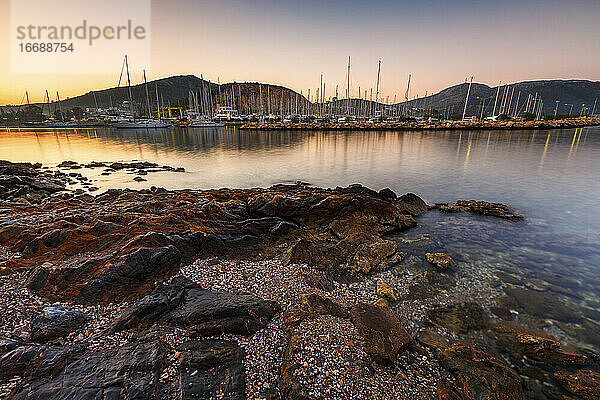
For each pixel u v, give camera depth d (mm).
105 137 78062
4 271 8898
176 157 43625
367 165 36250
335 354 6672
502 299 9898
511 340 7977
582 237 15203
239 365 6430
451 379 6477
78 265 8938
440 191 24688
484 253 13406
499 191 24328
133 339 6840
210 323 7352
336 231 14984
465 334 8211
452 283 10867
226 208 16297
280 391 5891
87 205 16609
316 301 8641
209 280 9672
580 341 8094
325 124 101938
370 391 5906
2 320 7000
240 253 12055
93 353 6328
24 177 26172
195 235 11656
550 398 6344
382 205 16766
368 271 11422
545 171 31312
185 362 6266
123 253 9562
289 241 13773
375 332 7293
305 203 16484
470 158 39969
